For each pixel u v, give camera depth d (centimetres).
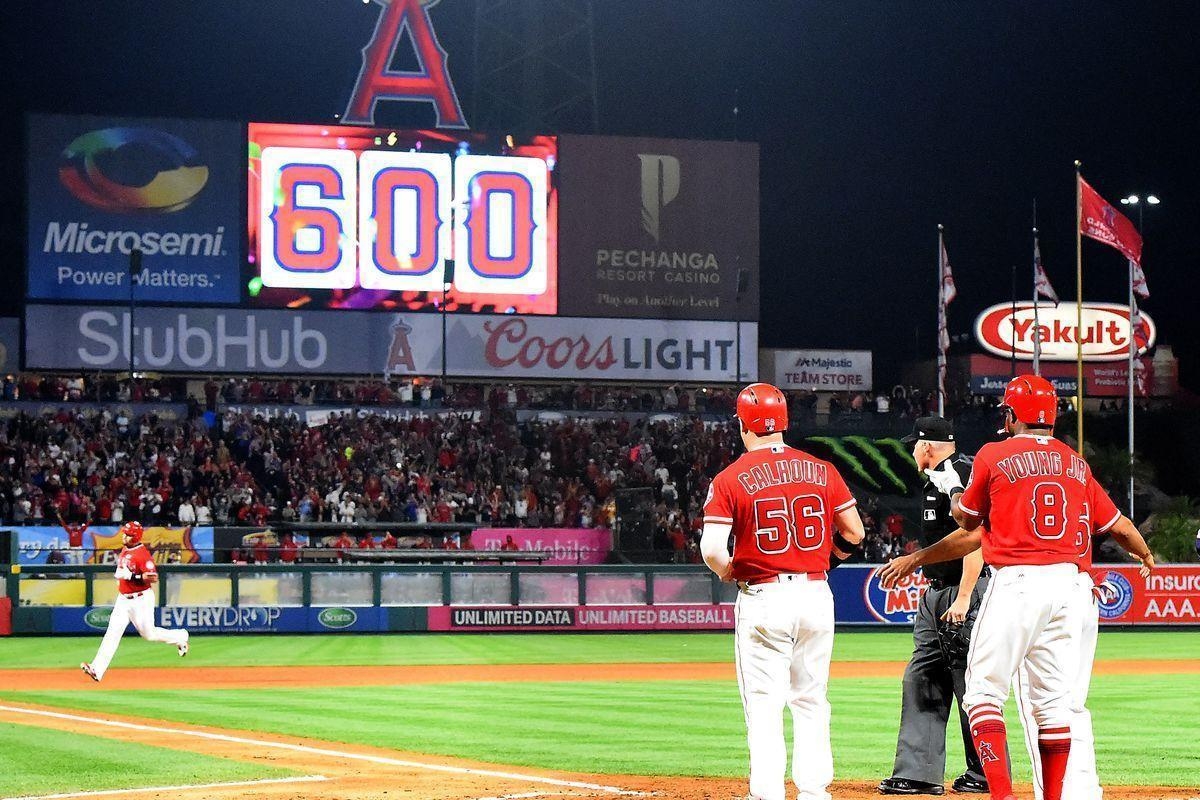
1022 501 790
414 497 4291
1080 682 821
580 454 4600
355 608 3447
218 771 1112
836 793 1014
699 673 2367
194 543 3834
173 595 3331
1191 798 997
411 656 2741
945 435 999
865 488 4725
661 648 2991
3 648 2906
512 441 4594
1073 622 791
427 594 3488
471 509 4294
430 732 1441
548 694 1931
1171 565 3669
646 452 4631
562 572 3553
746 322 5122
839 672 2364
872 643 3119
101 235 4719
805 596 775
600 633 3528
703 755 1248
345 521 4109
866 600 3628
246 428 4369
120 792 999
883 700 1828
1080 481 804
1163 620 3653
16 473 4031
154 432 4272
